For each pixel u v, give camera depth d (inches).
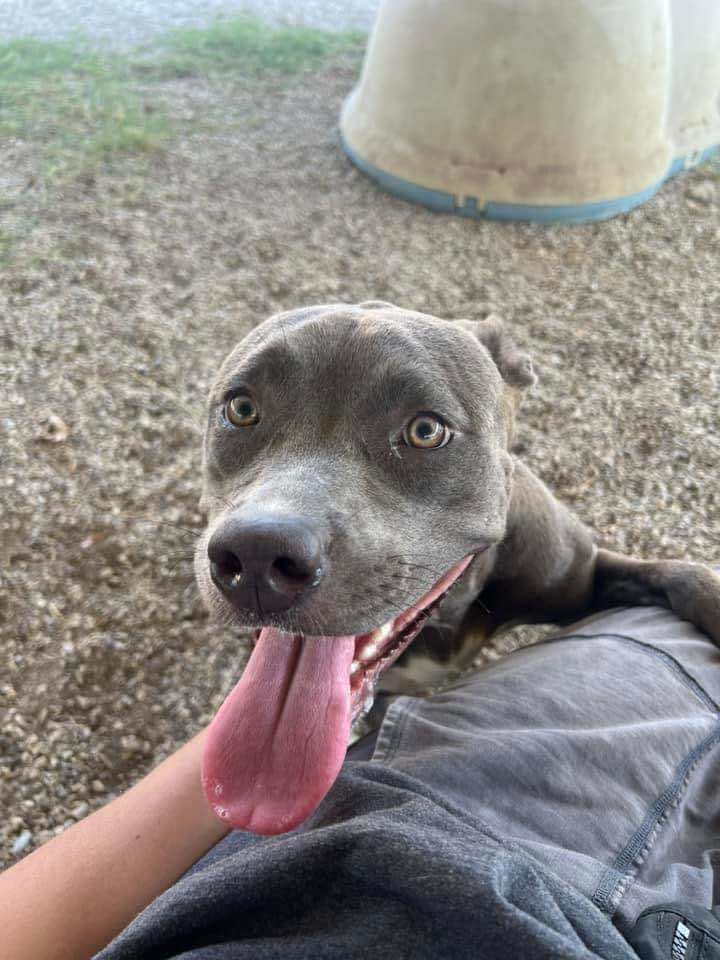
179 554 24.7
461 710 11.4
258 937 8.2
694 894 9.9
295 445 12.8
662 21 37.7
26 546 24.8
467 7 37.6
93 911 10.2
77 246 37.7
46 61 54.5
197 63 55.7
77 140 45.8
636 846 9.9
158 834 11.0
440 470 13.1
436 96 39.9
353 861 8.0
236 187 42.9
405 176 41.8
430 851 7.7
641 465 28.1
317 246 38.9
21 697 21.0
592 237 40.4
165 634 22.6
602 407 30.5
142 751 20.1
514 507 16.8
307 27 62.2
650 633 14.4
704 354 33.3
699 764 11.4
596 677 12.0
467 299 36.0
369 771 10.2
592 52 36.9
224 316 34.3
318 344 13.0
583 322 35.0
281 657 11.9
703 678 12.9
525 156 39.6
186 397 30.4
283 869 8.2
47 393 30.2
